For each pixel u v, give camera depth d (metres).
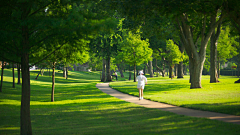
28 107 7.42
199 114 9.70
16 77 44.06
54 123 9.05
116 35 42.50
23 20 6.69
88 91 26.19
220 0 13.70
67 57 9.08
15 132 7.87
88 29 6.71
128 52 42.22
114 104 14.13
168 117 9.05
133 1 15.73
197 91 20.42
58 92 26.70
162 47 52.19
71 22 6.76
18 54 7.37
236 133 5.97
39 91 27.55
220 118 8.62
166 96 17.05
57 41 7.56
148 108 11.82
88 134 6.80
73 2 7.62
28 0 6.69
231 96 15.76
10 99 19.31
